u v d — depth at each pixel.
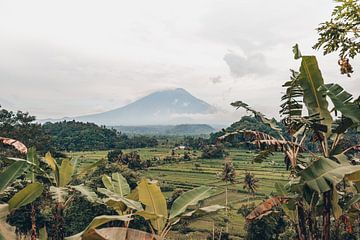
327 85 5.88
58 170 7.16
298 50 6.26
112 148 85.19
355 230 10.77
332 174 4.71
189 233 34.53
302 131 6.55
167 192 48.50
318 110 5.98
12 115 29.50
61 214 6.87
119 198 5.58
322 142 5.98
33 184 5.41
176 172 65.44
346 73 6.22
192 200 5.90
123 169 22.36
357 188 5.54
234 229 35.69
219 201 46.72
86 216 19.36
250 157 80.88
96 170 21.56
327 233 5.48
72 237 4.40
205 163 74.56
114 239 3.85
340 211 5.24
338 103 5.49
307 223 6.07
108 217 4.29
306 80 6.05
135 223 20.83
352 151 5.80
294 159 6.28
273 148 6.43
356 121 5.20
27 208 18.11
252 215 5.64
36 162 7.29
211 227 36.38
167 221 5.65
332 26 6.03
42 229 6.12
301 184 5.07
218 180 59.53
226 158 77.31
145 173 58.62
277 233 25.80
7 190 7.29
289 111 6.79
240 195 50.69
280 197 5.68
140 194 5.52
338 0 5.69
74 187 6.59
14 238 4.41
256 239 25.44
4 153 21.73
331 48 6.27
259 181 59.09
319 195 5.53
